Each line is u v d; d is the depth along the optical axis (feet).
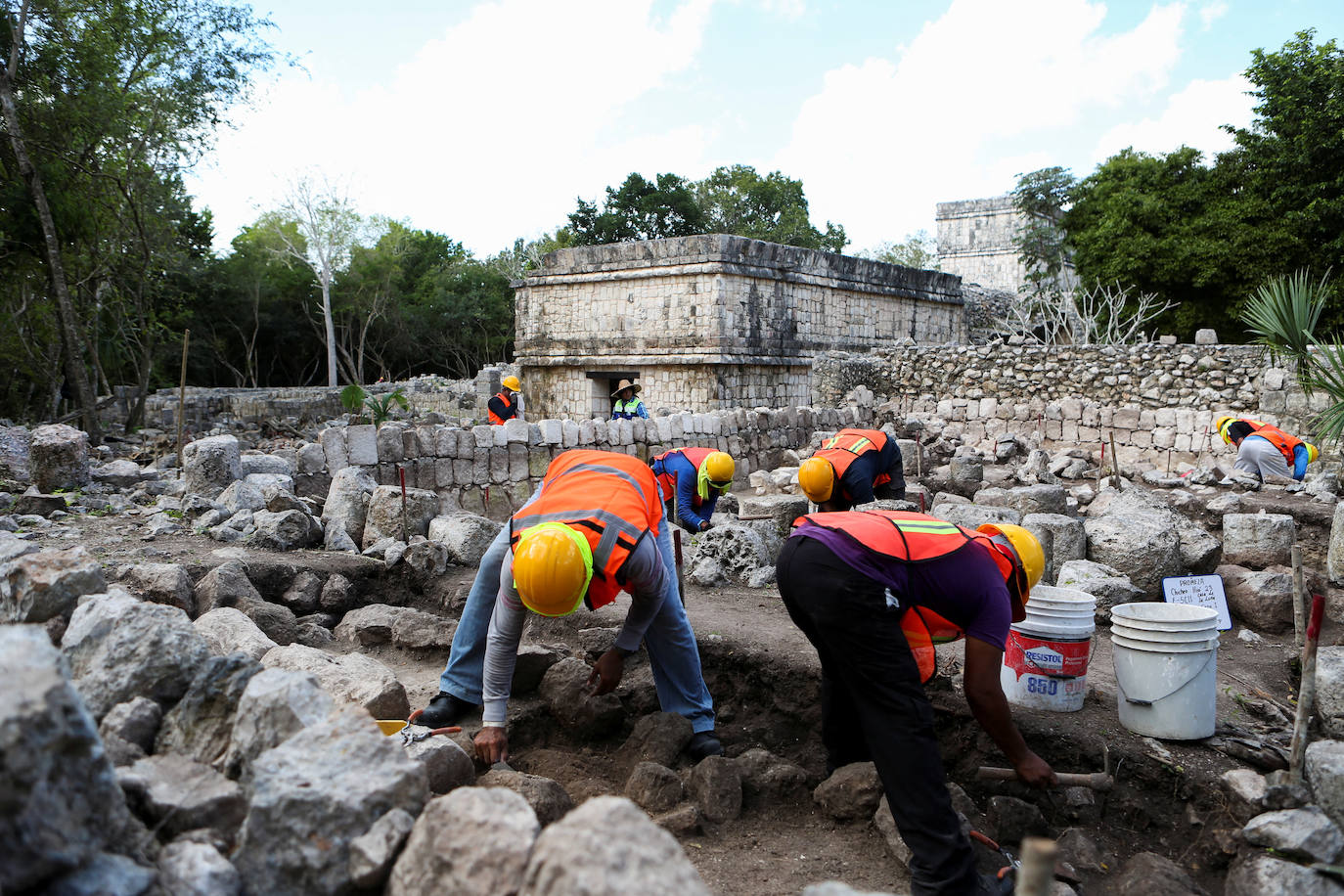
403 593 19.84
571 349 79.82
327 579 19.03
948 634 11.37
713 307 70.79
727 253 70.69
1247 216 75.00
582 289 79.05
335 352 151.33
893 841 11.55
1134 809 12.96
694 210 142.92
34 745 5.84
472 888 6.88
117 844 6.78
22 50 46.73
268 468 26.81
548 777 13.26
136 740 9.31
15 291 55.01
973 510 25.12
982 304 102.37
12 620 11.48
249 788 8.45
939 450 47.21
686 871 6.29
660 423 41.42
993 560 11.26
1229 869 11.46
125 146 51.49
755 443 48.14
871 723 10.86
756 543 22.71
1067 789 13.15
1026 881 6.00
